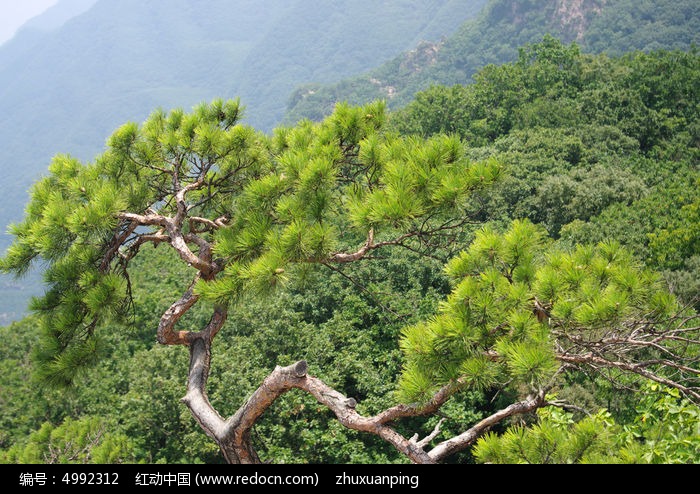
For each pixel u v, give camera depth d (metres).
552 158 31.25
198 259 5.38
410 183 5.00
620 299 4.02
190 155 6.15
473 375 3.90
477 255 4.58
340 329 14.78
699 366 5.28
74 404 14.35
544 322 4.23
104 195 5.21
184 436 12.18
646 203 24.36
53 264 5.50
